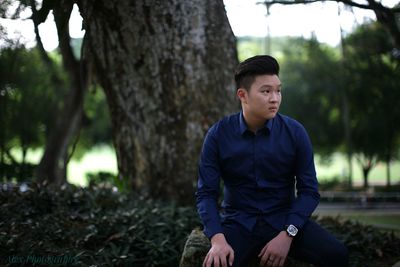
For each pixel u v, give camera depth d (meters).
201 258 2.38
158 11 4.01
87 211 3.73
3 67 8.22
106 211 3.71
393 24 4.47
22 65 8.62
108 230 3.22
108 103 4.46
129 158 4.40
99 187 4.33
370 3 4.30
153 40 4.07
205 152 2.43
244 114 2.35
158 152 4.24
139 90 4.21
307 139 2.37
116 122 4.43
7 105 9.94
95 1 3.94
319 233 2.28
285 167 2.36
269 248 2.18
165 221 3.39
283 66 13.37
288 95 13.09
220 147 2.40
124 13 4.01
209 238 2.25
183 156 4.20
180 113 4.17
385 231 3.87
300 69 12.97
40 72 10.05
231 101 4.24
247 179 2.36
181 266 2.41
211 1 4.12
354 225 3.86
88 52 4.29
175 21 4.04
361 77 10.58
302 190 2.32
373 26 9.28
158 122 4.21
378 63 10.30
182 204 4.20
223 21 4.18
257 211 2.35
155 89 4.17
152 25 4.04
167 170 4.23
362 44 9.77
